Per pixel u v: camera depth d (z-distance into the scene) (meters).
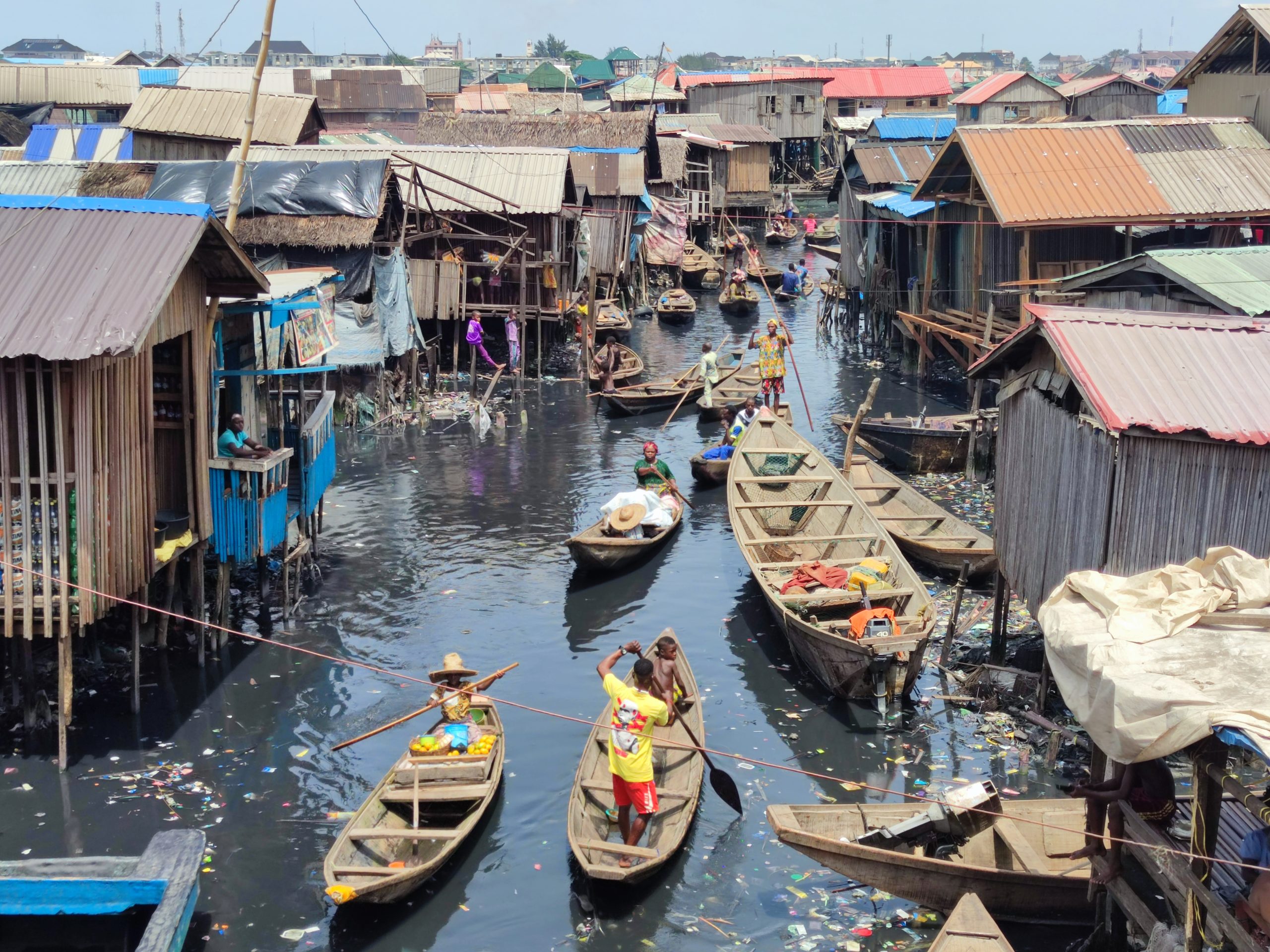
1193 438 9.89
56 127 37.69
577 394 28.89
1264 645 7.25
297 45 127.25
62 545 10.87
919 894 8.92
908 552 16.88
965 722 12.51
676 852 9.93
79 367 10.59
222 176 25.70
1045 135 24.69
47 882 8.47
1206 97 29.33
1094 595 8.01
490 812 10.77
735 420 21.98
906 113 68.38
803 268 47.69
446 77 70.38
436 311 28.36
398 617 15.22
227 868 9.85
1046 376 11.73
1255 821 8.69
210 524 13.45
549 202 28.98
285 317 14.58
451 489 20.94
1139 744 6.75
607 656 14.16
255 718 12.44
